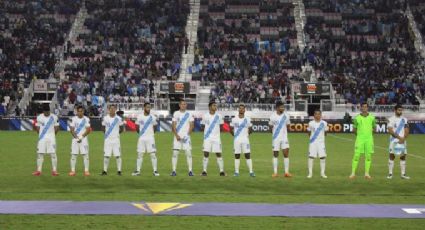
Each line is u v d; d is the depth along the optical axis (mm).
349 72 58406
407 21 66062
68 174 20750
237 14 69750
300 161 26406
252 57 60031
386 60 60094
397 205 14992
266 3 71250
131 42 62688
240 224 12820
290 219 13328
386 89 55219
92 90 54875
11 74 57000
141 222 12922
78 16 68688
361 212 14094
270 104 51125
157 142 37188
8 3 70375
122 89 55000
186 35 65750
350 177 20125
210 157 27906
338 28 67562
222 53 61562
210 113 20562
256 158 27531
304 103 50344
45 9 69688
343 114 49812
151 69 58531
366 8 70688
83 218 13250
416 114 49906
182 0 71438
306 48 61188
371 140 20078
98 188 17438
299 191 17203
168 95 51312
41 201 15195
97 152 29891
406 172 22297
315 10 70438
